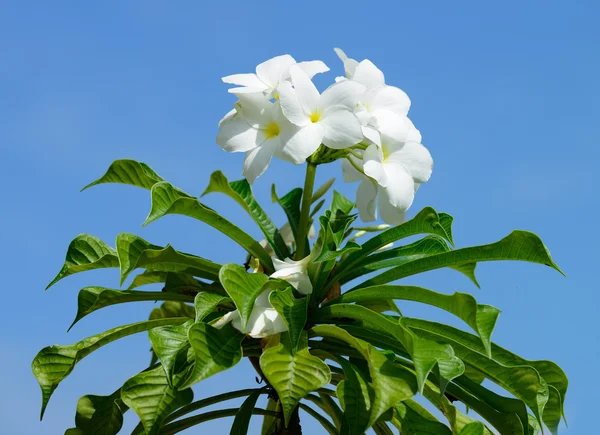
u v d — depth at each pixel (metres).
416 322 1.62
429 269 1.63
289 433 1.67
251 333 1.56
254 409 1.68
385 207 1.65
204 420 1.67
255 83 1.65
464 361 1.60
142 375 1.55
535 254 1.58
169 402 1.53
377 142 1.61
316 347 1.65
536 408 1.57
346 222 1.65
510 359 1.62
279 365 1.51
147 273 1.72
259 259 1.66
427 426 1.57
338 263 1.69
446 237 1.63
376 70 1.68
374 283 1.65
